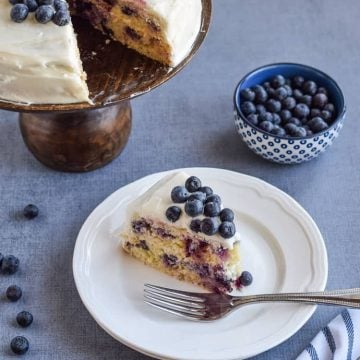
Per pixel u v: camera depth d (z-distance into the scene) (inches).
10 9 92.5
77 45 99.6
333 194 97.1
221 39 119.3
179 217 83.7
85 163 99.2
